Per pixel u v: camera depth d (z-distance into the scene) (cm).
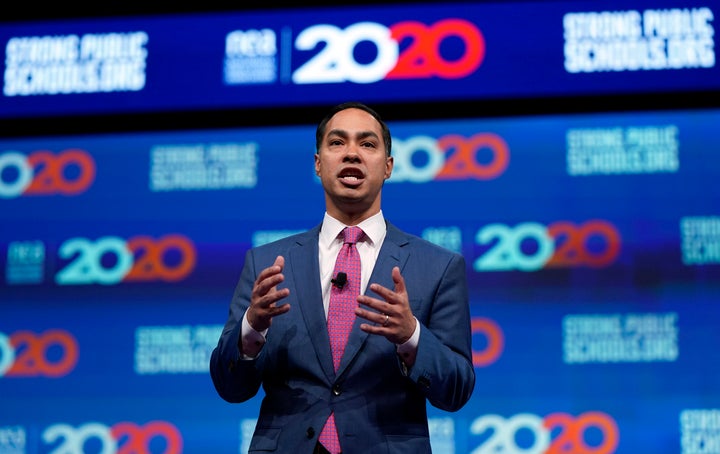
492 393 680
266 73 769
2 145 765
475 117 734
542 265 698
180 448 697
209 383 706
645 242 695
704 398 666
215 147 751
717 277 684
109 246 738
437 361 314
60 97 777
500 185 716
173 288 726
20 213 751
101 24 792
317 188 736
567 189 710
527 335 688
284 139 749
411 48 760
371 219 361
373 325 330
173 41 782
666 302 683
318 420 316
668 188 703
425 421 332
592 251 697
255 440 324
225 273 725
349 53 766
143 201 745
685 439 663
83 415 709
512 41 752
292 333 333
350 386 323
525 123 728
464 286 352
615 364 678
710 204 696
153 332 719
